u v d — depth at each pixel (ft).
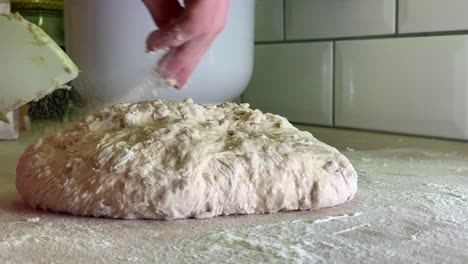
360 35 1.77
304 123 2.00
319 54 1.90
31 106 1.80
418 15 1.62
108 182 0.85
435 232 0.80
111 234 0.79
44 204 0.89
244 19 1.78
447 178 1.15
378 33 1.72
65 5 1.69
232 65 1.75
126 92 1.64
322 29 1.88
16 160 1.38
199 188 0.85
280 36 2.03
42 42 1.28
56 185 0.88
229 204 0.87
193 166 0.85
